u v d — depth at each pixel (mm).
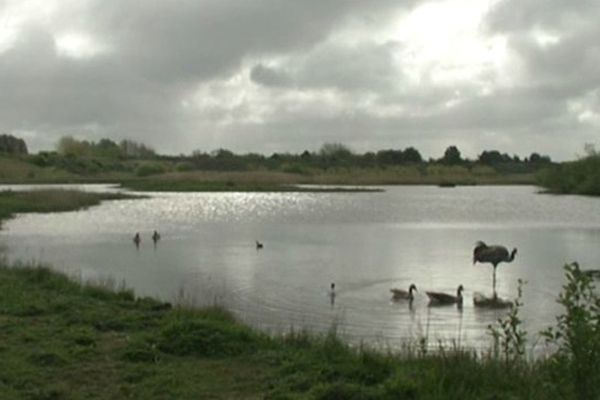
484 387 10281
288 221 57438
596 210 72312
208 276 27141
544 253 36500
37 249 36469
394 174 159125
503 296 22875
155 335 13688
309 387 10617
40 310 16172
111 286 21203
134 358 12234
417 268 29969
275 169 153000
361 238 44156
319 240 42688
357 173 156625
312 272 28453
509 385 10289
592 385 8547
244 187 108188
